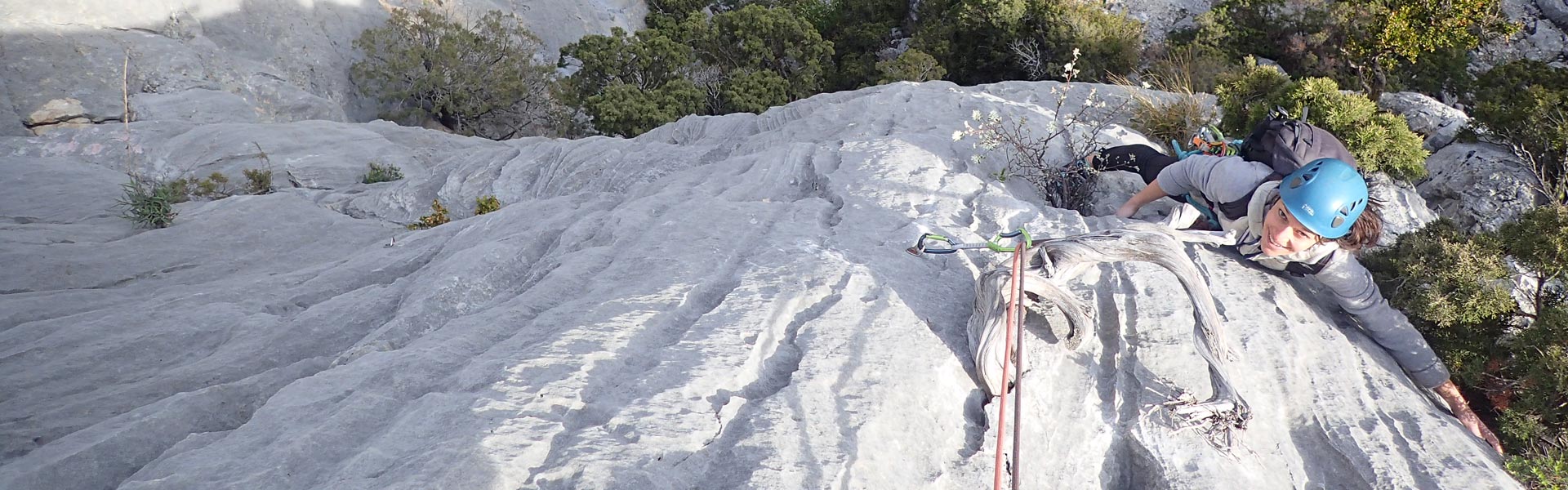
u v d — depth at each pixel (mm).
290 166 15617
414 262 5910
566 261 4625
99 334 4762
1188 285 3350
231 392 3811
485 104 32219
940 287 3998
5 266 6547
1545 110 8195
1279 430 3350
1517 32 30938
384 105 32031
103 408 3961
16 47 23453
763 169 6039
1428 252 4492
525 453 2766
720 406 3084
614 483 2631
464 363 3629
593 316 3734
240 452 3043
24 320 5328
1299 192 3646
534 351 3428
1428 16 28047
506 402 3049
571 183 8641
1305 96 7133
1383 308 3959
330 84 30672
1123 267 4051
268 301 5391
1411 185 7109
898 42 40375
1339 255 3887
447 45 30969
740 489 2664
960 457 3088
